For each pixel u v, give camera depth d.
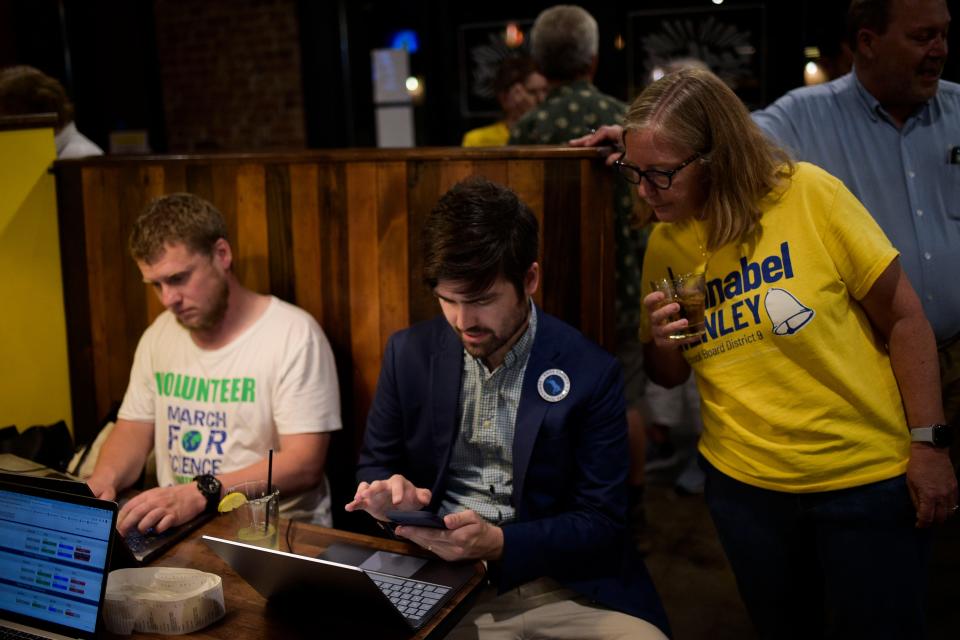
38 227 2.65
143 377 2.32
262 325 2.21
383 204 2.30
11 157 2.55
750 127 1.63
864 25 1.89
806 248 1.62
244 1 5.80
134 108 6.24
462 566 1.61
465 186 1.68
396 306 2.34
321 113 5.79
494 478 1.86
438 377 1.86
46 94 3.06
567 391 1.77
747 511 1.75
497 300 1.66
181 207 2.09
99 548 1.40
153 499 1.83
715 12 4.73
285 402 2.15
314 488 2.20
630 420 3.09
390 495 1.66
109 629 1.44
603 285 2.16
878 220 2.00
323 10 5.64
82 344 2.76
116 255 2.65
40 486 1.50
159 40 6.11
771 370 1.66
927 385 1.61
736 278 1.69
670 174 1.64
